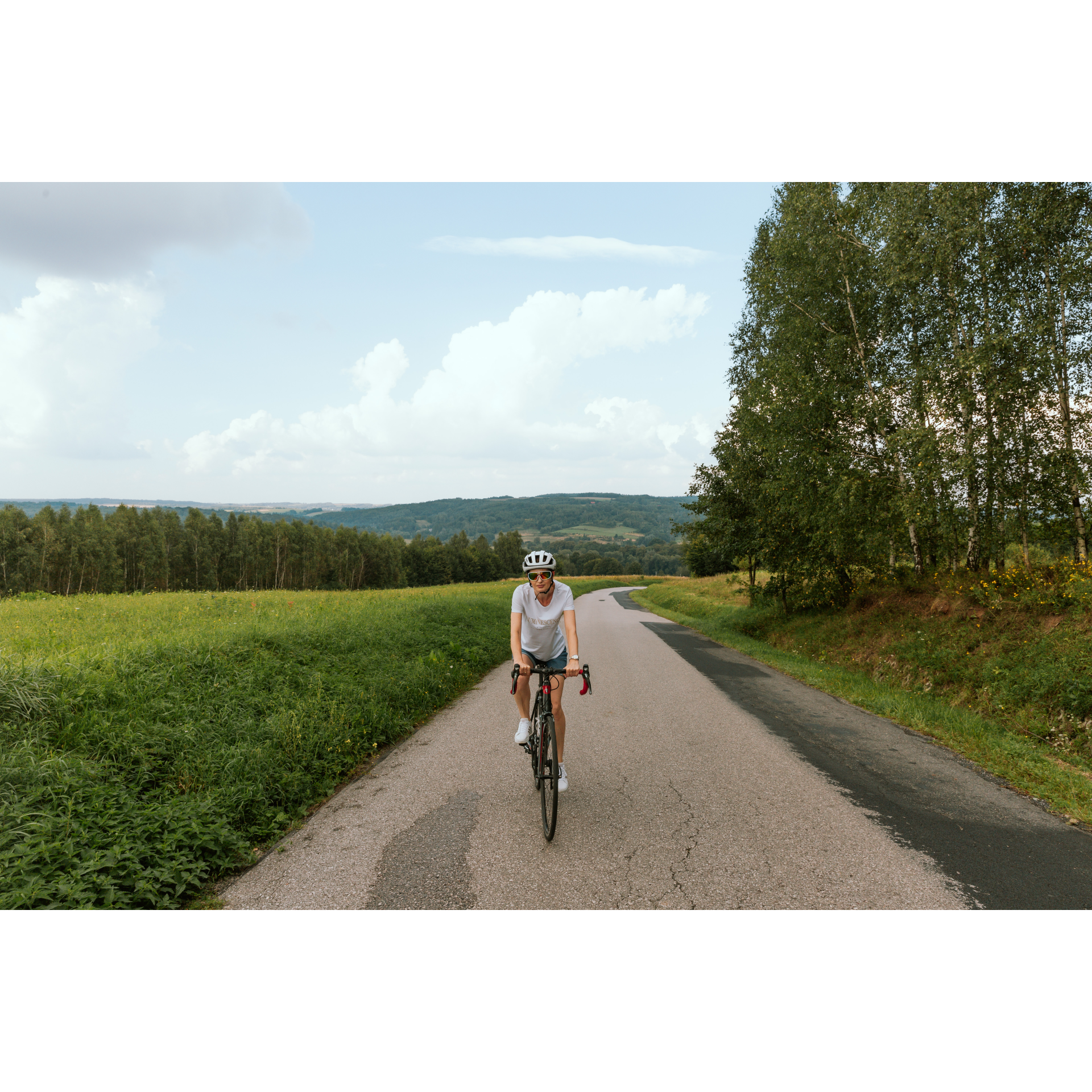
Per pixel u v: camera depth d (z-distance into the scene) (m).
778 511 15.66
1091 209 10.48
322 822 4.29
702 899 3.29
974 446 10.87
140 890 3.19
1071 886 3.51
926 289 12.25
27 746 4.09
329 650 8.57
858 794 4.96
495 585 44.50
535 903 3.25
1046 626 8.64
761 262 17.16
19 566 70.31
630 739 6.64
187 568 88.81
